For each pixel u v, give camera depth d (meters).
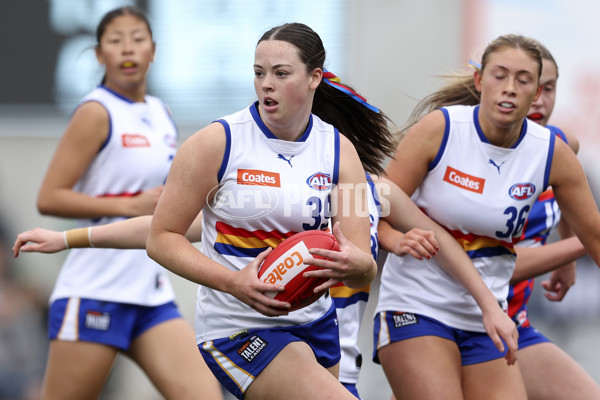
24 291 37.28
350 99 14.53
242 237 12.70
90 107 19.03
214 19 40.59
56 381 18.73
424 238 15.02
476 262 16.09
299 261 11.99
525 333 18.03
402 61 38.72
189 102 40.59
